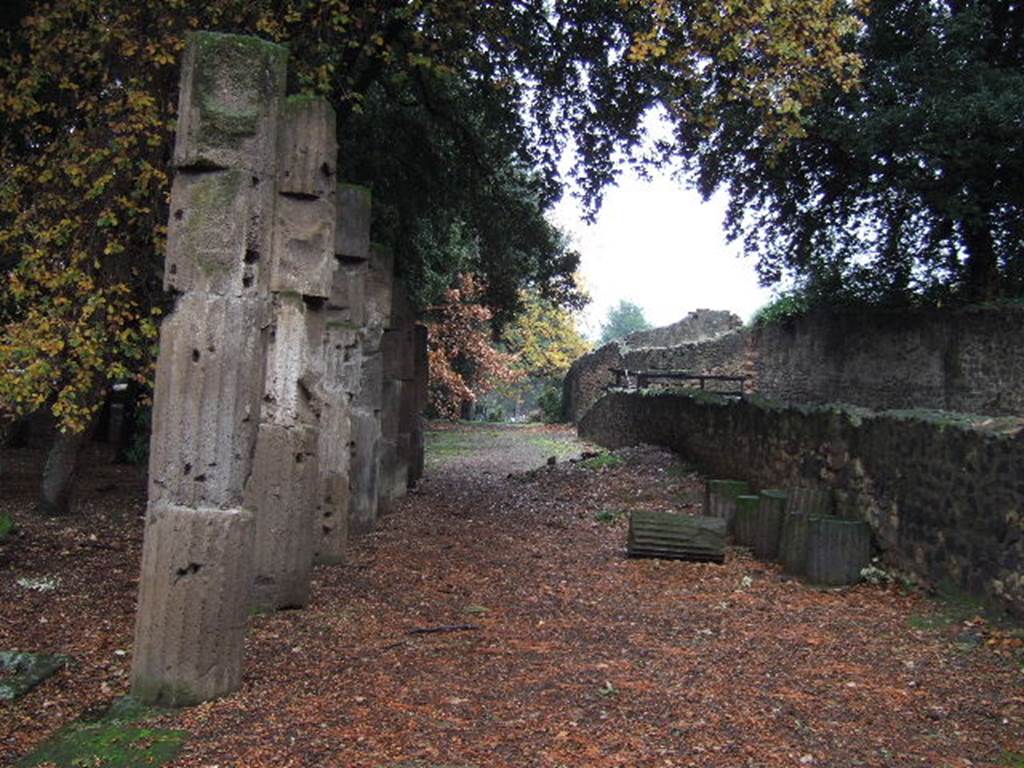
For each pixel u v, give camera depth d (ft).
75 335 24.54
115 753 12.74
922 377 50.90
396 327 37.58
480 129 52.39
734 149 48.62
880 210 51.08
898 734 14.01
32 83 26.81
